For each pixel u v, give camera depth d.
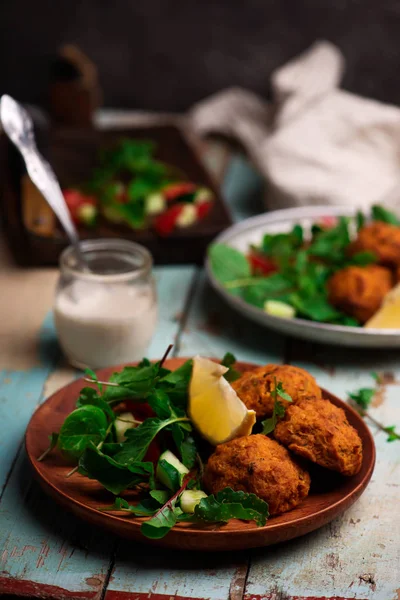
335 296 0.89
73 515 0.67
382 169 1.25
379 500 0.69
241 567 0.63
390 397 0.82
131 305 0.83
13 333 0.91
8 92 1.72
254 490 0.62
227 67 1.68
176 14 1.63
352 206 1.17
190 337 0.91
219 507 0.60
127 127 1.37
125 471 0.64
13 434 0.76
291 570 0.63
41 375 0.84
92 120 1.46
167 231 1.03
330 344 0.90
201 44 1.66
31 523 0.66
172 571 0.62
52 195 0.87
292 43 1.65
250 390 0.68
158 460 0.66
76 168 1.25
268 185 1.21
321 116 1.29
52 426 0.70
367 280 0.88
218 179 1.35
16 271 1.02
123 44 1.67
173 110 1.73
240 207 1.24
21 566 0.62
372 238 0.93
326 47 1.46
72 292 0.83
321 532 0.66
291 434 0.64
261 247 0.99
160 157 1.29
